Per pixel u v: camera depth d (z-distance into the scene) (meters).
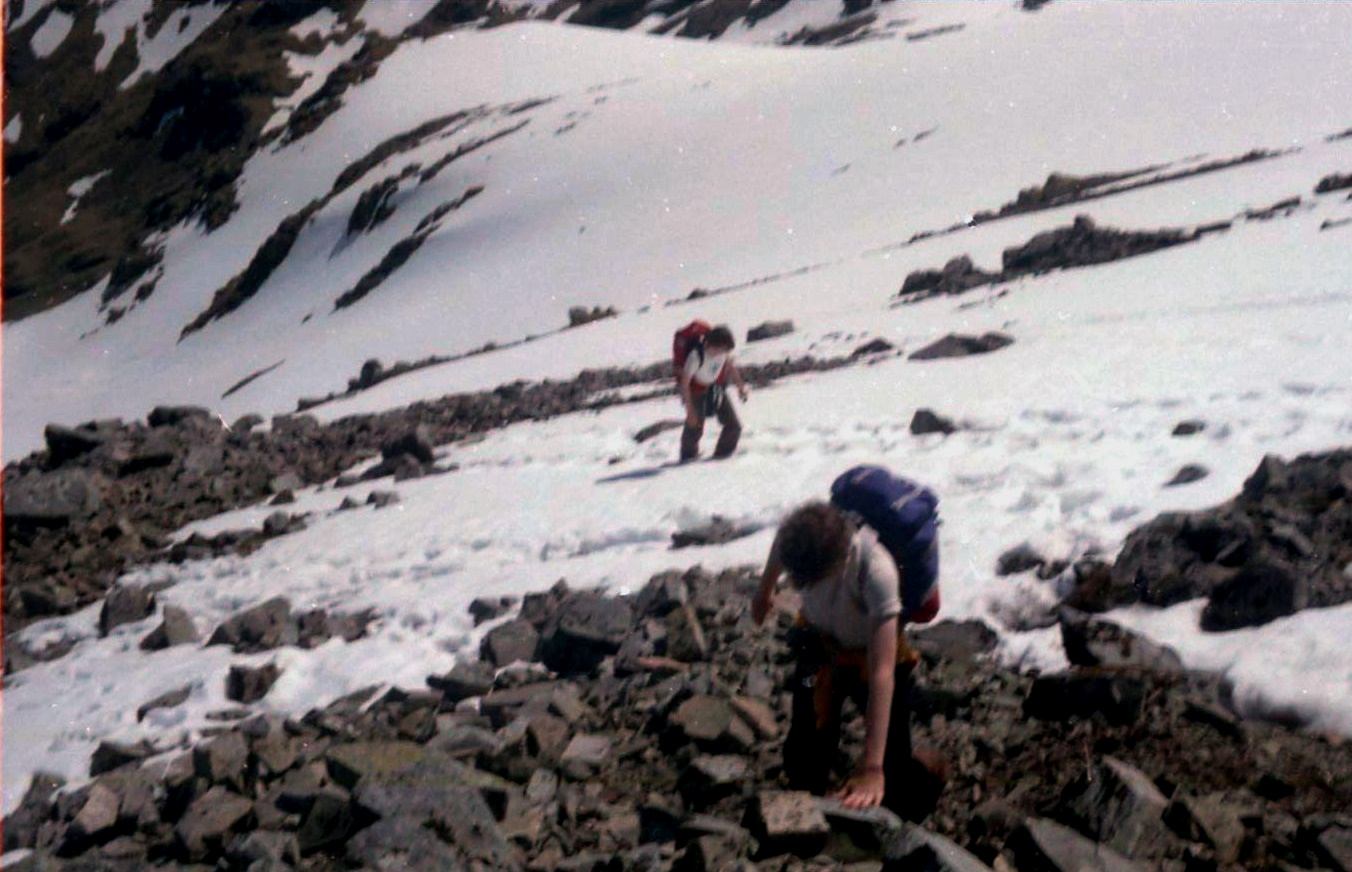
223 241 179.50
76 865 5.78
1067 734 5.38
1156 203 35.38
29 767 8.23
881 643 4.31
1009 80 105.00
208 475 19.78
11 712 9.75
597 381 25.98
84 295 186.25
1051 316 17.77
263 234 174.62
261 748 6.86
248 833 5.66
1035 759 5.25
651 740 6.34
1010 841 4.46
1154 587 6.41
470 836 4.95
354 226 151.50
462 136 160.75
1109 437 9.66
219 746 6.86
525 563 10.70
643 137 130.62
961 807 5.02
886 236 74.06
